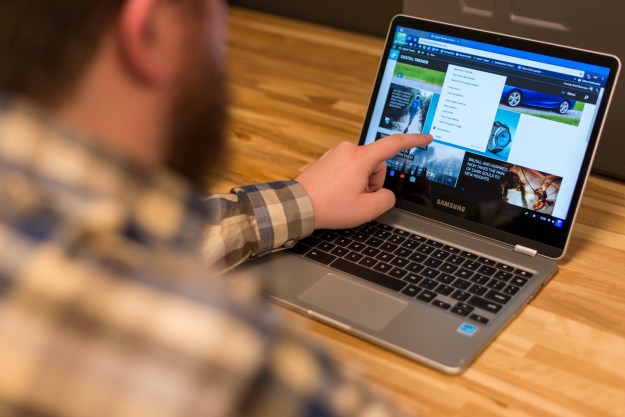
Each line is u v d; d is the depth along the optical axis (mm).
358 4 1805
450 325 923
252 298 427
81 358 383
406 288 984
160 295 400
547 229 1053
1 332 383
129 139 448
